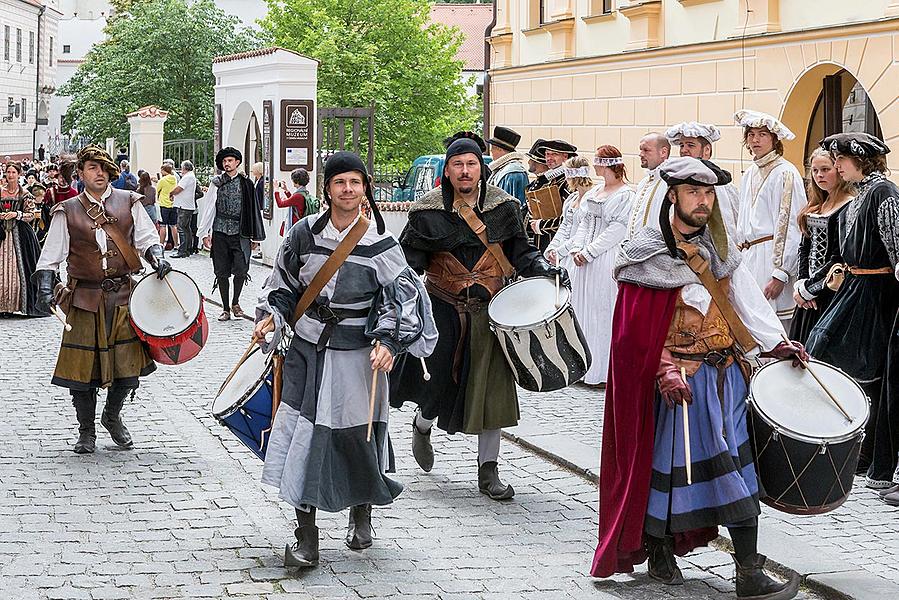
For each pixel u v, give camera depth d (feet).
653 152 29.22
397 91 135.13
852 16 40.93
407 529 21.39
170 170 82.48
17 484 24.09
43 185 53.47
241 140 79.41
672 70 52.08
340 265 18.95
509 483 24.63
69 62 248.32
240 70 75.97
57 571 18.84
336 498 18.85
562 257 35.22
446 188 23.12
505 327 21.91
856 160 24.40
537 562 19.58
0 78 192.65
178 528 21.25
